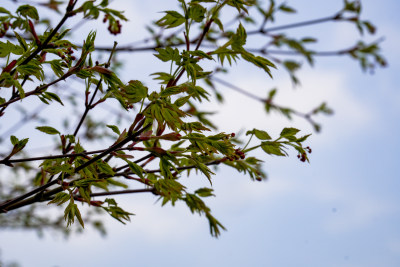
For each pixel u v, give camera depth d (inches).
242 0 73.3
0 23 71.6
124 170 76.2
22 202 74.6
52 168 73.2
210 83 95.9
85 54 72.6
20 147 73.2
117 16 71.7
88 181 73.6
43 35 72.7
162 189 75.3
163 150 72.7
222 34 87.4
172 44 87.0
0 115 73.1
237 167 77.1
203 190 77.7
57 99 73.1
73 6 71.5
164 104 71.6
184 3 72.7
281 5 90.5
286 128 73.7
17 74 72.8
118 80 72.3
